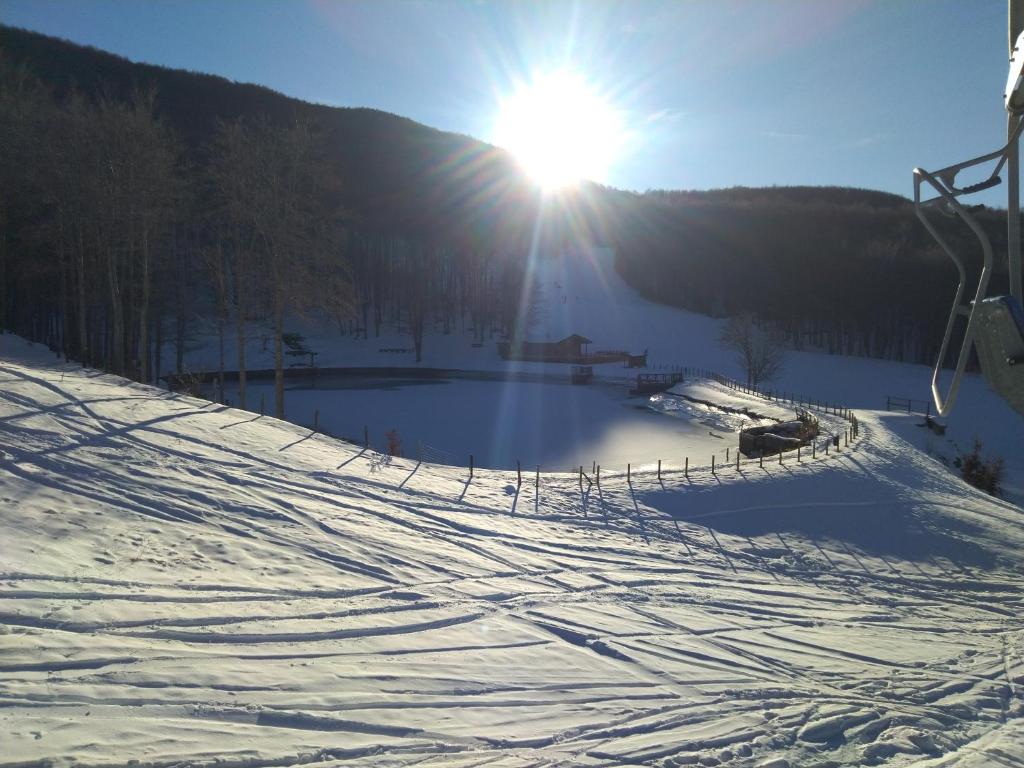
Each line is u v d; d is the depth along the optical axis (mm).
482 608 12172
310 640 9625
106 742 6223
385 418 48469
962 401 51469
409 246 127250
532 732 7453
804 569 18938
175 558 12094
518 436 43062
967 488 28938
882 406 61875
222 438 21984
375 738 6973
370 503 18938
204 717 6969
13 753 5812
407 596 12305
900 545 21547
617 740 7414
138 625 9203
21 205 42531
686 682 9477
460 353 94188
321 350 91312
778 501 24219
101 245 36875
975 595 17875
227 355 82188
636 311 119688
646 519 21922
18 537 11305
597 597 13789
